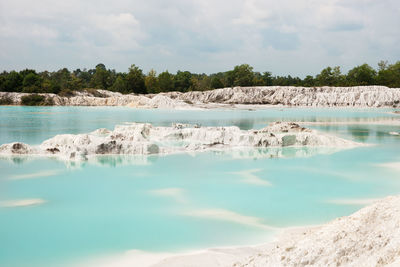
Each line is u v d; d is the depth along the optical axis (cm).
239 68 17150
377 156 2828
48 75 17150
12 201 1702
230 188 1925
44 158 2702
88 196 1781
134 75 14312
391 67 16512
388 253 730
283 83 17862
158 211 1563
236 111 9019
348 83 14912
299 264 806
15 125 5081
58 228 1374
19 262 1104
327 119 6506
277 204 1652
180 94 13325
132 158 2725
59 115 7125
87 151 2817
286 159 2722
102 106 10881
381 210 891
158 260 1090
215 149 3138
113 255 1141
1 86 12231
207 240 1246
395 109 10212
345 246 803
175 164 2541
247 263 925
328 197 1764
